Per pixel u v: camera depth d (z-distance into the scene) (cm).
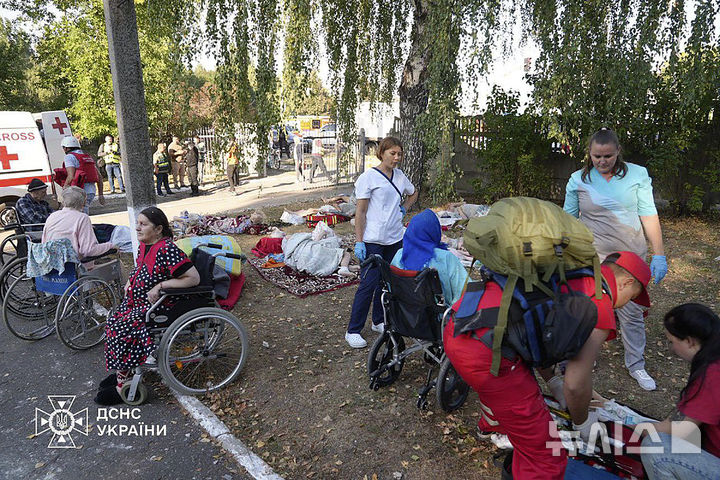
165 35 666
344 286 648
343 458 319
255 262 745
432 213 368
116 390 392
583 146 927
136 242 588
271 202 1327
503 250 199
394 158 444
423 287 339
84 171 859
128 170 571
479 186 1145
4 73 2206
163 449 335
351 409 373
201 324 406
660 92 874
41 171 1082
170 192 1514
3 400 399
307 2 686
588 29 677
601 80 774
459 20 612
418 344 377
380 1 984
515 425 218
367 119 1994
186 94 679
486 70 591
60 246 462
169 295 380
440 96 674
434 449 324
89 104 1617
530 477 223
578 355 205
